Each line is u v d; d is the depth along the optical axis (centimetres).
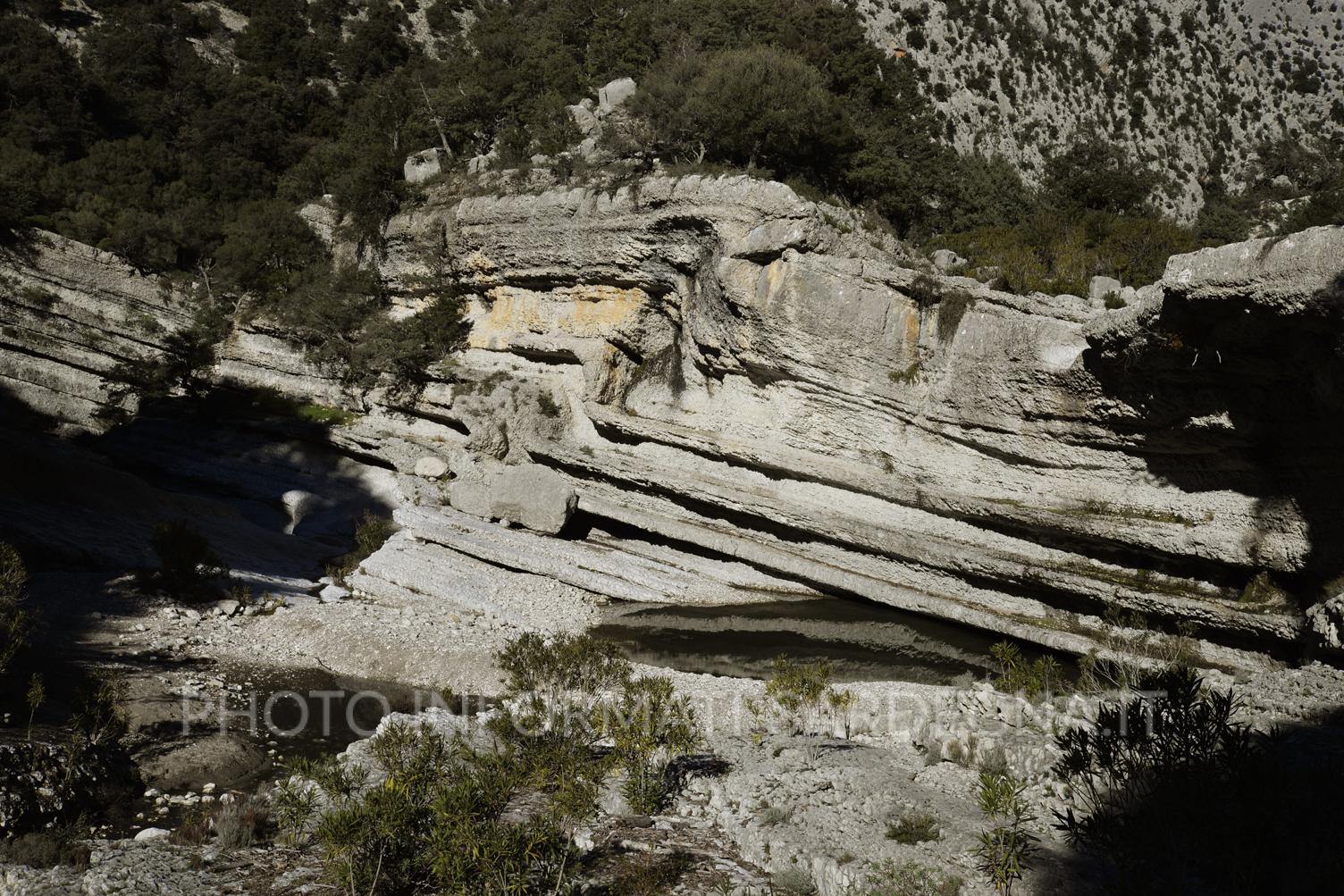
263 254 5456
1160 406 2267
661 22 6203
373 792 967
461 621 2784
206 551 2786
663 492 3550
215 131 7431
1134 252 3534
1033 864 914
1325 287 1722
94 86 7300
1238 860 771
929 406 2928
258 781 1586
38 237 5181
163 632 2425
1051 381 2550
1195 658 2236
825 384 3111
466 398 4266
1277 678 1532
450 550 3375
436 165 5269
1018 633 2652
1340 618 1833
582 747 1191
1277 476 2141
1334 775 984
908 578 2978
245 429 4912
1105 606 2509
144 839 1191
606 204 3806
